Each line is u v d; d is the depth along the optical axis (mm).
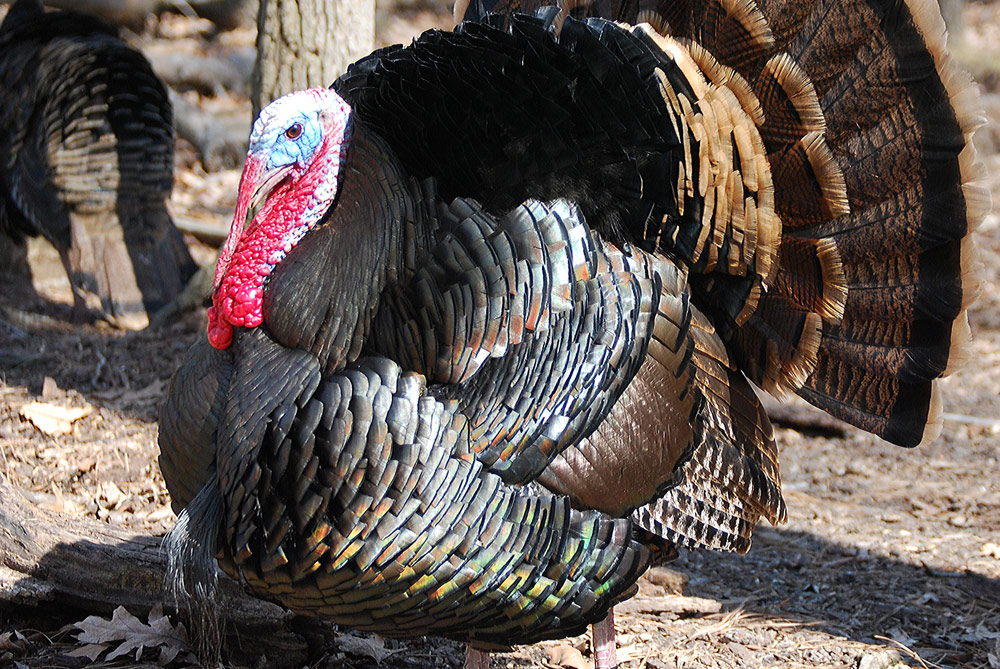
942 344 5117
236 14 18141
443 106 4789
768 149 5070
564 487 4633
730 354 5480
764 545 7434
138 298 10227
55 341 9633
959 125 4898
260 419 4504
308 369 4531
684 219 4930
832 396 5457
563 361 4535
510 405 4480
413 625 4637
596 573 4691
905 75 4941
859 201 5102
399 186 4742
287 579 4508
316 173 4621
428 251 4688
